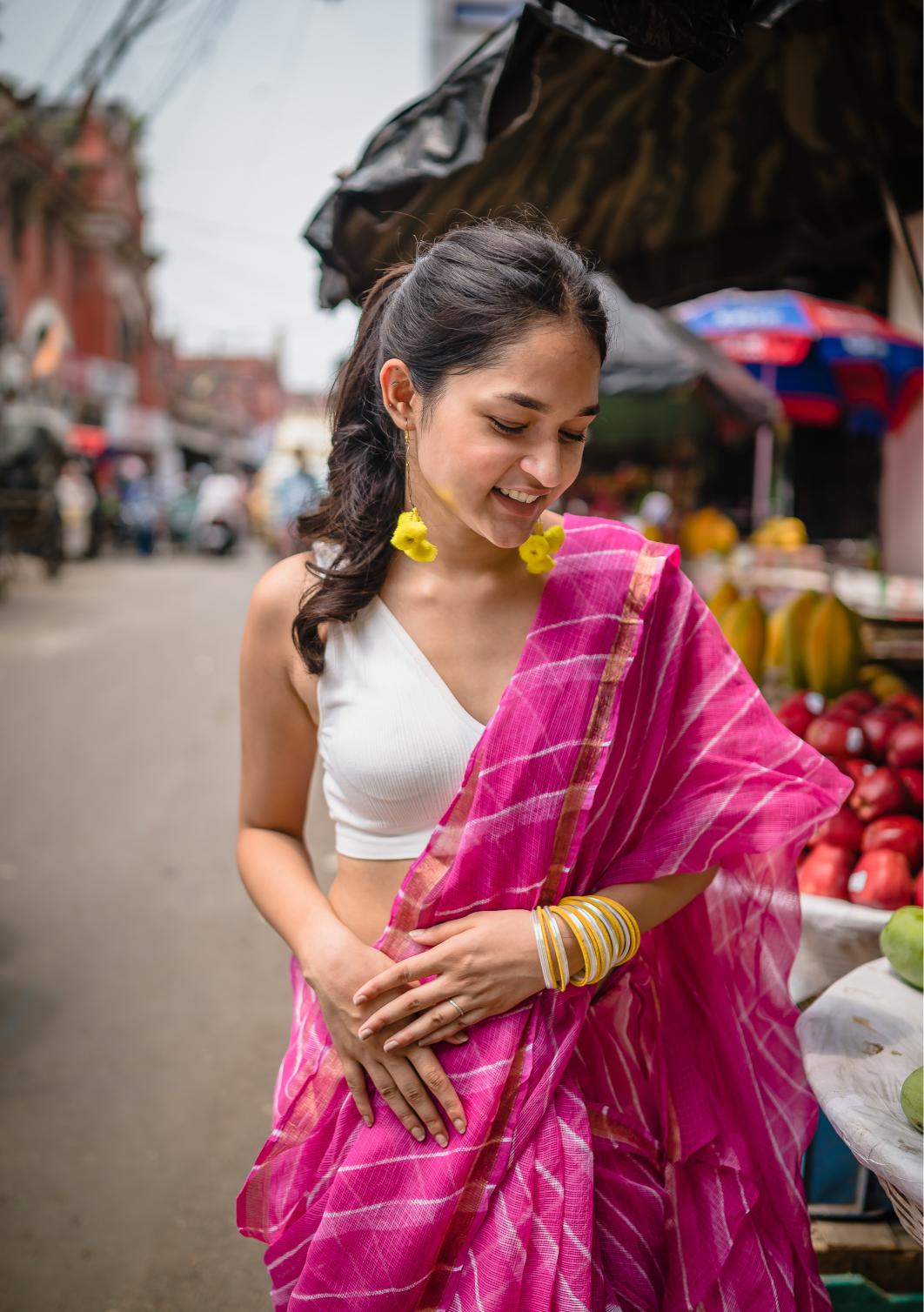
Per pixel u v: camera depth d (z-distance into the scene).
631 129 2.13
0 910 3.92
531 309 1.04
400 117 1.81
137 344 34.22
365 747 1.20
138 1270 2.24
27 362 23.27
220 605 12.44
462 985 1.15
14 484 14.58
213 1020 3.19
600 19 1.28
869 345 5.55
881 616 3.70
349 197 1.84
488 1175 1.15
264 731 1.37
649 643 1.23
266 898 1.35
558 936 1.15
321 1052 1.26
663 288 2.63
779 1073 1.39
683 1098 1.32
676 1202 1.28
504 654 1.21
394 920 1.18
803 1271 1.33
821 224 2.40
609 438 9.27
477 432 1.07
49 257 26.27
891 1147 1.13
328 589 1.22
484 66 1.74
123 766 5.81
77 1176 2.51
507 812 1.15
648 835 1.27
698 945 1.37
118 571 16.91
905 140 2.13
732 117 2.12
